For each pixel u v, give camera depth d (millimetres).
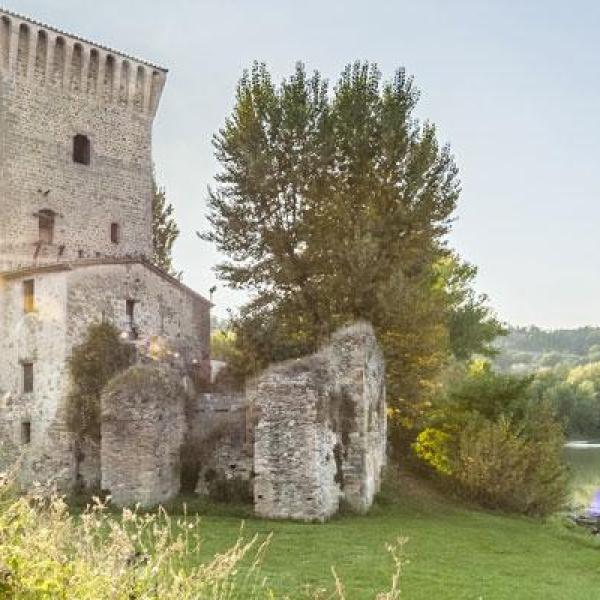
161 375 28000
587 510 36312
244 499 26547
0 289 33125
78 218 40156
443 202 36469
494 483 32062
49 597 5559
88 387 30359
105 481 26781
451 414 35281
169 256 50656
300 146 35594
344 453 27125
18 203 38062
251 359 34062
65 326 30812
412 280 35062
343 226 35219
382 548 20062
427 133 36156
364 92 36188
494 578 17469
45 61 39438
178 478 27547
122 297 32719
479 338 50906
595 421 131375
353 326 29156
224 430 27750
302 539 20766
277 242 35594
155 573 6578
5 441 32062
